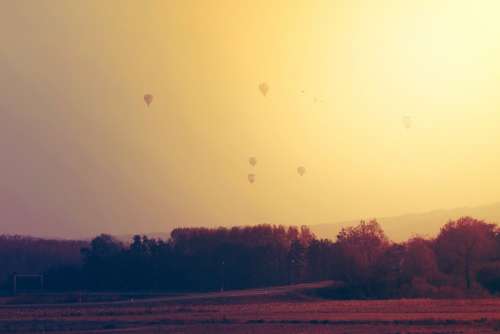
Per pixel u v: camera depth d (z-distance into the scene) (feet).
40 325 271.69
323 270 578.66
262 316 291.17
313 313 305.73
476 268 476.95
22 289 562.25
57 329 255.70
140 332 237.25
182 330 240.94
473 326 233.76
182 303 400.67
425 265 465.47
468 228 483.92
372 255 476.13
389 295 432.66
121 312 336.90
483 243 480.23
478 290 435.94
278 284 578.66
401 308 328.90
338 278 473.26
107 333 236.02
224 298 426.10
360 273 458.91
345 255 471.62
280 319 272.31
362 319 265.54
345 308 335.47
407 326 236.84
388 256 473.67
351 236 499.92
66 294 495.82
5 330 254.27
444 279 462.19
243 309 342.03
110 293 513.45
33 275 570.05
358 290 443.32
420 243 477.77
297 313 307.58
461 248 479.00
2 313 344.08
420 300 391.65
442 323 244.42
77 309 368.27
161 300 418.72
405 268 467.93
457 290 432.25
